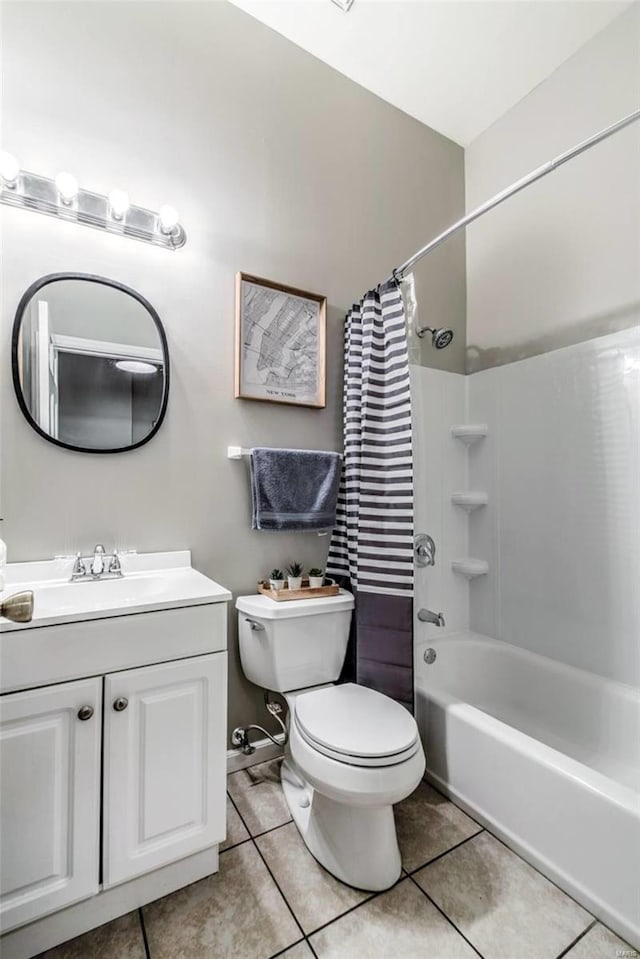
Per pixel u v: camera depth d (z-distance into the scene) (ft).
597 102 6.12
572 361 6.09
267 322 5.88
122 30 5.04
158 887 3.71
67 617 3.27
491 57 6.48
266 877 3.94
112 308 4.85
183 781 3.73
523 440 6.68
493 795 4.50
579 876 3.72
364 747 3.76
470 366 7.91
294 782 5.14
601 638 5.63
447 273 7.83
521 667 6.25
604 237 6.02
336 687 4.96
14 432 4.35
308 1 5.73
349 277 6.66
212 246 5.52
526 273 7.04
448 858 4.17
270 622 5.02
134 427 4.93
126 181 4.99
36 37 4.57
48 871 3.18
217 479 5.48
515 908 3.66
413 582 5.51
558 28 6.04
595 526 5.75
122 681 3.47
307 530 5.72
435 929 3.48
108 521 4.80
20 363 4.37
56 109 4.64
